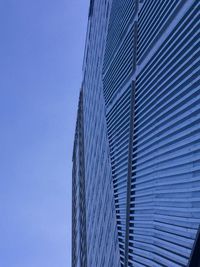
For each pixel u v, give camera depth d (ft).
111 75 270.87
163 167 145.28
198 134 117.29
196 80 121.19
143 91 184.85
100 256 267.80
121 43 244.22
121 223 204.44
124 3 246.88
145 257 154.51
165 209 137.59
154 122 163.43
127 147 206.49
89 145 384.88
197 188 113.39
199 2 127.54
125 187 202.59
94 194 323.57
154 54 172.35
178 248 120.16
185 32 138.31
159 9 170.19
